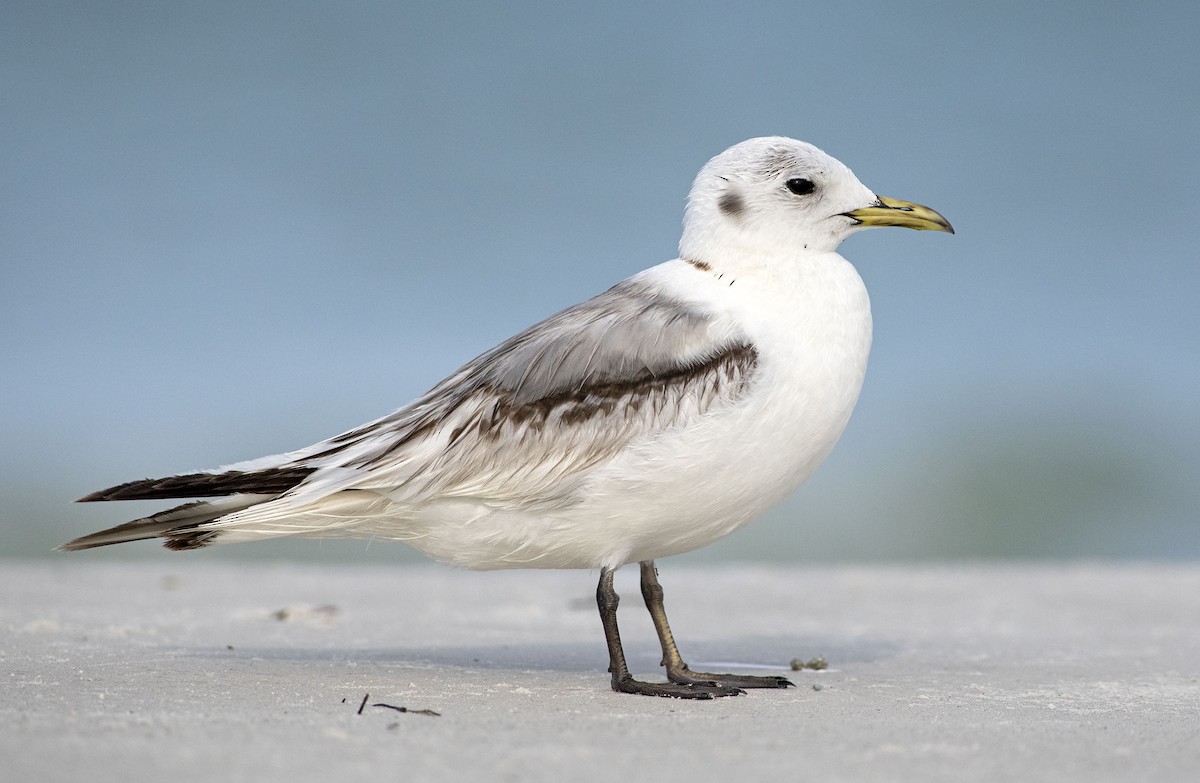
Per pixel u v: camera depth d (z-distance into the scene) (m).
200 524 10.60
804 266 10.96
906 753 8.20
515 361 10.74
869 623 14.88
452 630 13.84
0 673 10.30
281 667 11.12
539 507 10.50
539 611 15.38
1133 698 10.43
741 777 7.50
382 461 10.52
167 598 15.80
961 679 11.40
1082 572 19.30
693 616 15.33
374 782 7.08
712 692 10.43
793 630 14.37
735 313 10.65
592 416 10.37
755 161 11.18
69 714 8.60
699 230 11.26
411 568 19.66
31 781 6.92
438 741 8.12
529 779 7.28
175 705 9.15
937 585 17.88
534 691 10.39
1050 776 7.72
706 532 10.77
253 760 7.42
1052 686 11.01
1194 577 18.64
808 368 10.46
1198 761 8.12
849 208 11.19
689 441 10.19
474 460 10.50
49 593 15.98
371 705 9.36
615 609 10.70
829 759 7.99
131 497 10.78
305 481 10.62
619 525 10.50
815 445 10.62
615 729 8.76
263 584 17.38
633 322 10.66
